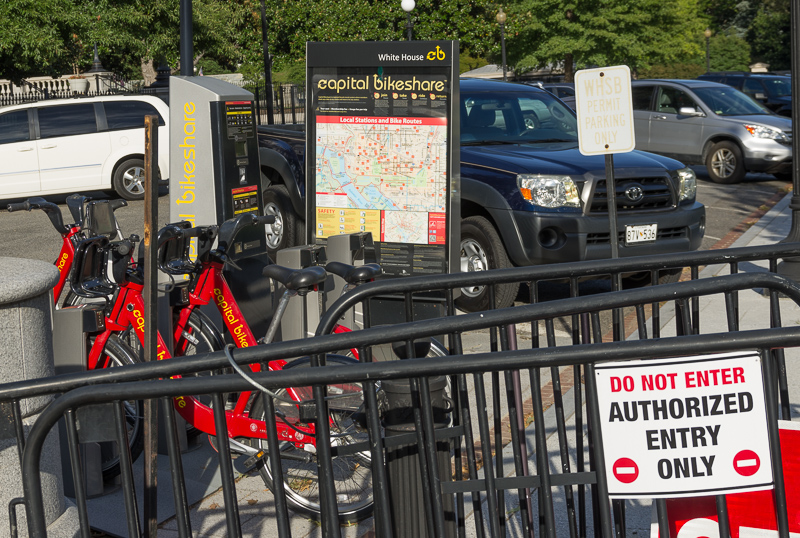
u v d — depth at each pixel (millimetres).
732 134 15477
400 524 2639
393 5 29625
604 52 36188
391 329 2332
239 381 2168
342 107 5977
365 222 6031
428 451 2309
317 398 2213
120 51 33719
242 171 5676
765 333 2041
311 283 3840
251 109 5746
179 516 2305
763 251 3076
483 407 2354
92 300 4879
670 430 2133
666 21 36688
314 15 30281
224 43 35062
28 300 2992
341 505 3816
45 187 14297
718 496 2154
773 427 2105
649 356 2064
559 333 6750
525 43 36938
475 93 8586
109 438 2279
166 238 4059
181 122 5539
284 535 2238
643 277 7781
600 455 2166
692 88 16328
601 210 7148
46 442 3041
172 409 2262
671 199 7496
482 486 2383
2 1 23562
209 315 5152
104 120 14477
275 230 9078
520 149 7754
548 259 7012
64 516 3143
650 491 2148
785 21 65125
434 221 5898
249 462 3898
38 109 14289
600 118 5352
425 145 5855
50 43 24516
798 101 7562
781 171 15367
